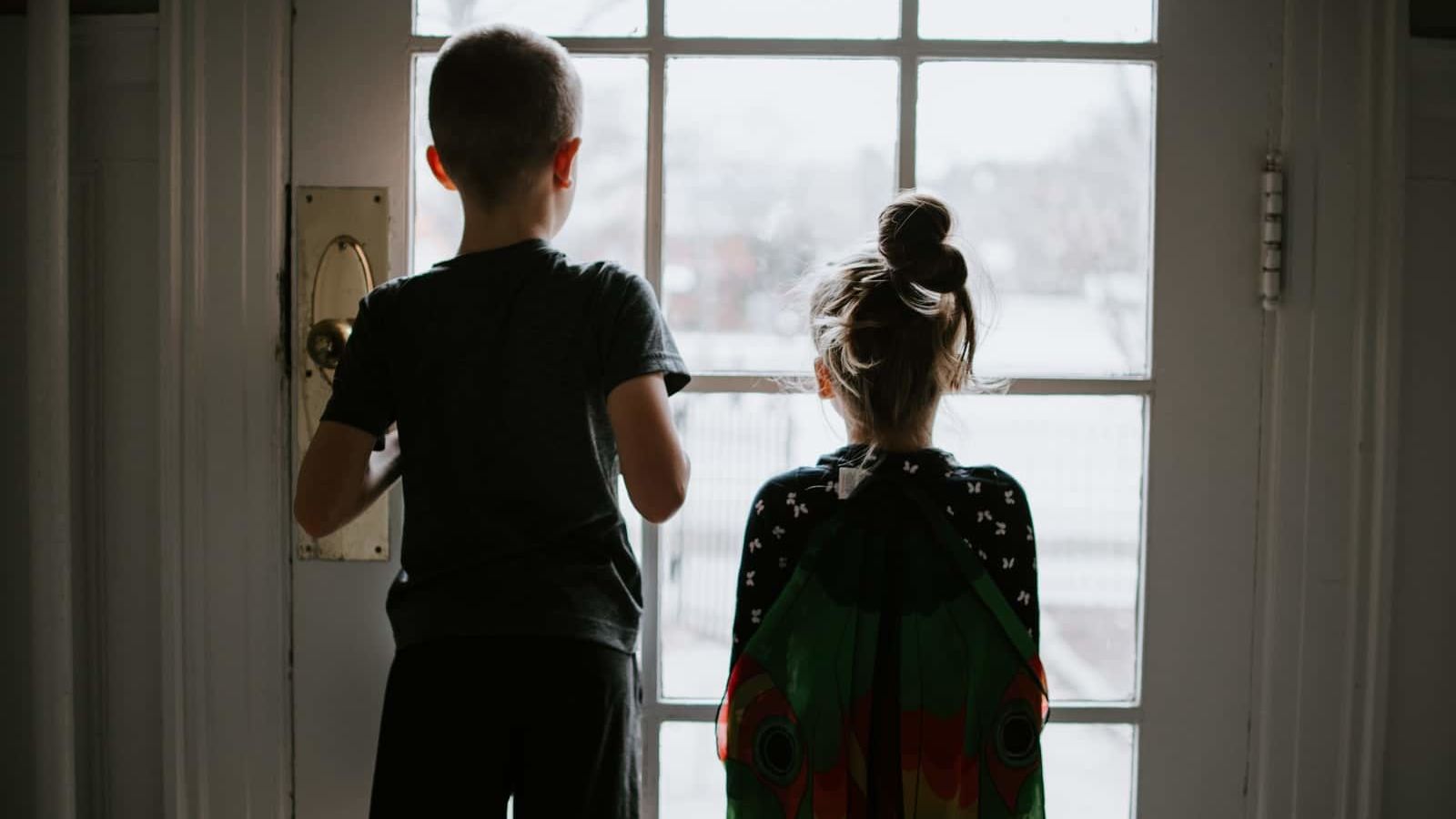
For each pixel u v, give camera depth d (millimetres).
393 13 1275
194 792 1284
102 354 1304
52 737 1271
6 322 1319
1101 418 1326
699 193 1301
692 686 1329
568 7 1287
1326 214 1296
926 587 1046
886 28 1293
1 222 1310
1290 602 1322
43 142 1238
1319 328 1304
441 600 996
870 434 1096
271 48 1259
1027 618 1075
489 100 1026
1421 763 1366
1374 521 1313
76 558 1310
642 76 1289
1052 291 1319
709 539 1317
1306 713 1327
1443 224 1334
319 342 1255
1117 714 1336
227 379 1269
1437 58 1306
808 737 1038
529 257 1035
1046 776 1348
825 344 1111
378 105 1280
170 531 1269
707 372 1306
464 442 1003
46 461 1255
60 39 1236
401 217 1287
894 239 1062
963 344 1146
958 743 1030
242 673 1284
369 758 1306
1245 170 1304
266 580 1282
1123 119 1310
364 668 1302
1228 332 1312
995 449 1327
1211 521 1324
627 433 992
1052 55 1291
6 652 1344
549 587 982
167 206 1252
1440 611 1359
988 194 1312
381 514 1290
